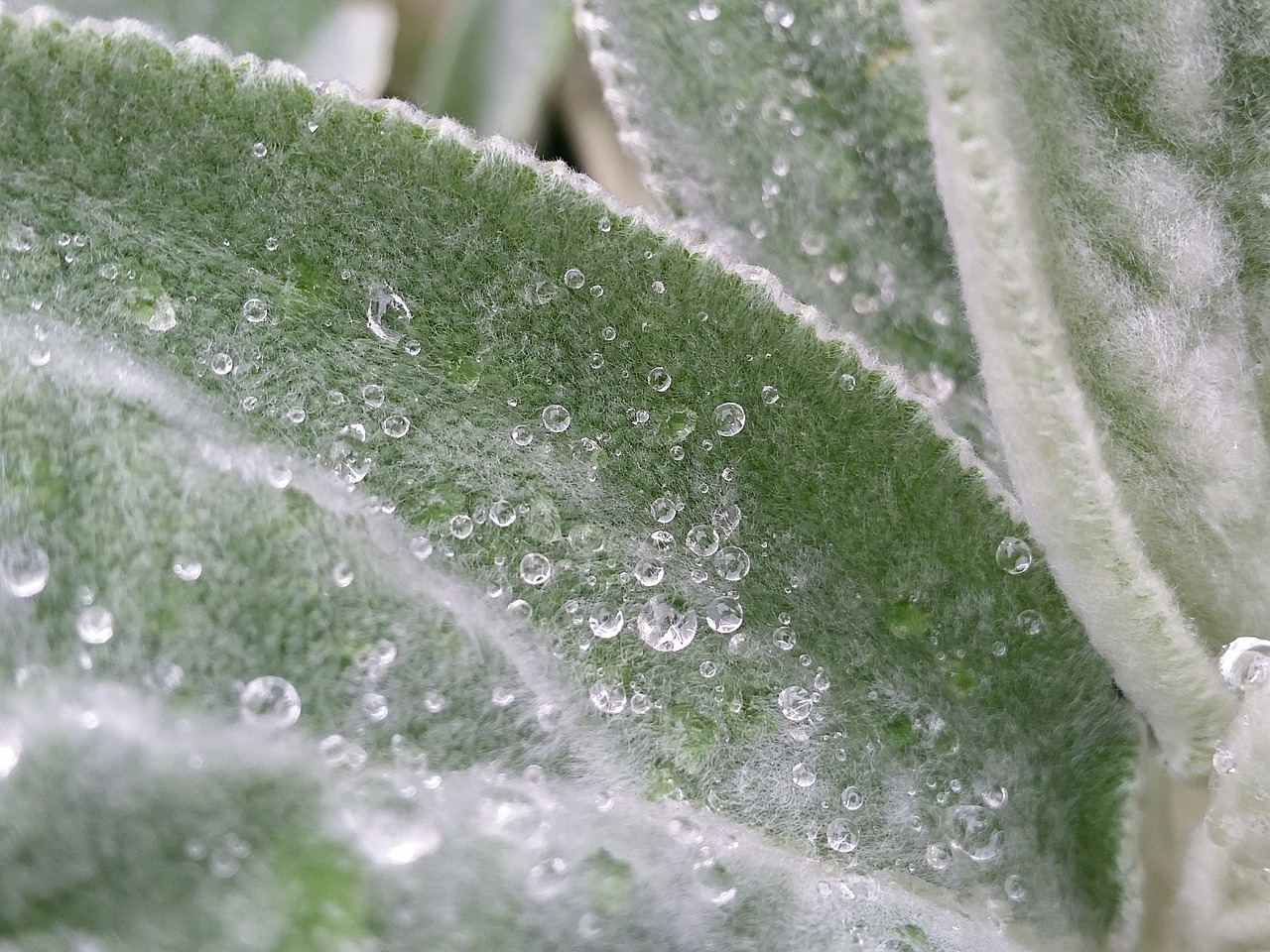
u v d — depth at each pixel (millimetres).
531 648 82
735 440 89
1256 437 92
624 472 88
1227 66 89
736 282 87
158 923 71
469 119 131
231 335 82
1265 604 91
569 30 129
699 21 110
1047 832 94
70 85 80
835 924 85
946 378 105
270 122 82
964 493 91
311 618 76
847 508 90
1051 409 80
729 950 82
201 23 127
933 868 90
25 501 74
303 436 81
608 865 79
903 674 91
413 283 85
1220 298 91
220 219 82
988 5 79
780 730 88
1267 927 88
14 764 70
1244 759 85
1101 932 95
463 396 85
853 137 110
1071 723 95
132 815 71
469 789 77
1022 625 93
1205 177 89
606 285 87
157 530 75
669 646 86
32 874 70
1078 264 86
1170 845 98
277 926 72
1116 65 86
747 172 108
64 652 72
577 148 145
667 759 84
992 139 77
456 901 75
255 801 73
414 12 155
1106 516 82
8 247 79
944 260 108
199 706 73
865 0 109
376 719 76
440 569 81
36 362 77
